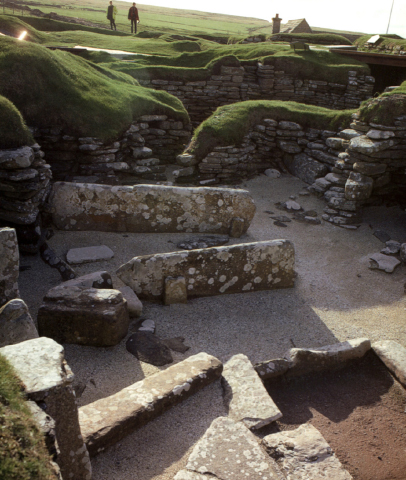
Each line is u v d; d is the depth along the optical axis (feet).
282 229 23.18
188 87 41.42
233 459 8.71
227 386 11.04
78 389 10.81
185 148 30.32
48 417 6.53
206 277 15.71
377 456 10.11
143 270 14.85
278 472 8.94
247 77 44.14
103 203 19.49
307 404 11.68
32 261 17.04
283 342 13.99
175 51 57.36
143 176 26.58
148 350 12.54
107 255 17.67
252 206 21.08
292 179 30.60
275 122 30.76
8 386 6.52
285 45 54.80
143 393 10.07
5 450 5.65
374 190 25.54
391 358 12.98
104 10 233.96
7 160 16.29
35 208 17.62
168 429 9.75
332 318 15.71
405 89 28.30
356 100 45.24
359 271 19.58
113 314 12.14
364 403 11.85
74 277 16.03
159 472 8.71
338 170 26.63
